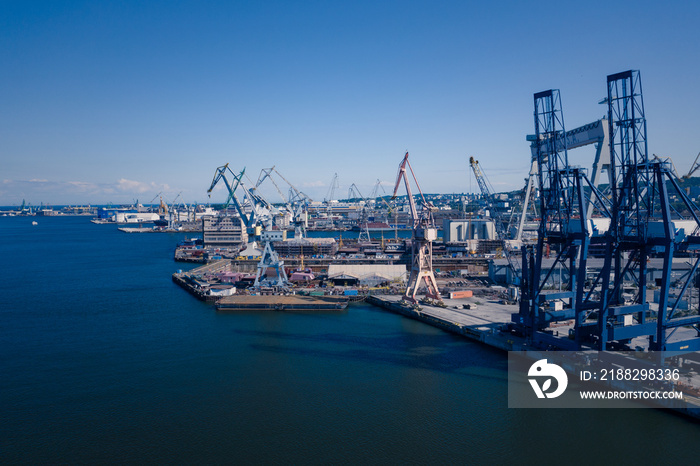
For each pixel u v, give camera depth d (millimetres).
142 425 74062
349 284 186250
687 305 125438
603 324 85312
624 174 84438
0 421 75562
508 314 135250
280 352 108000
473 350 108438
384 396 83750
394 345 112625
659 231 87062
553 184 101500
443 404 80312
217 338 119562
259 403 81438
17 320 139500
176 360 103312
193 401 82438
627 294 140000
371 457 64688
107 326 132125
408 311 141875
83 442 69125
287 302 153500
